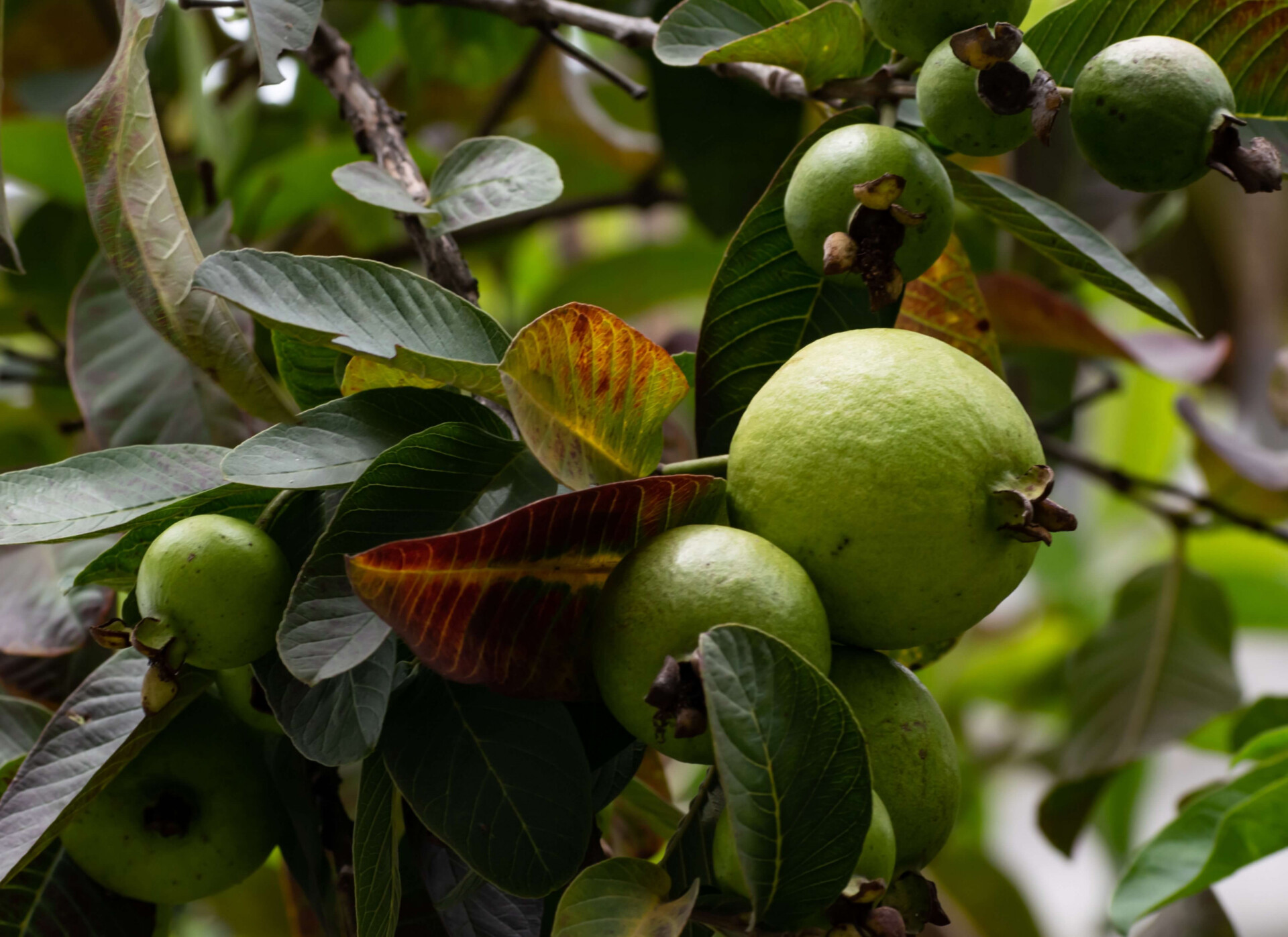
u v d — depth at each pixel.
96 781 0.92
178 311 0.96
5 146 1.38
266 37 0.94
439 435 0.92
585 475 0.92
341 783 0.99
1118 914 1.10
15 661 1.11
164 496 0.93
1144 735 1.43
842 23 0.98
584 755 0.91
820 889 0.88
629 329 0.91
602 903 0.89
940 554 0.90
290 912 1.10
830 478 0.91
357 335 0.92
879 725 0.91
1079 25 0.98
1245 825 1.08
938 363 0.92
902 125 1.02
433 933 0.97
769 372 0.99
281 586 0.91
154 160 0.97
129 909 0.98
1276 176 0.92
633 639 0.89
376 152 1.05
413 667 0.93
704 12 1.00
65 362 1.30
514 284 2.02
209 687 0.97
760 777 0.87
